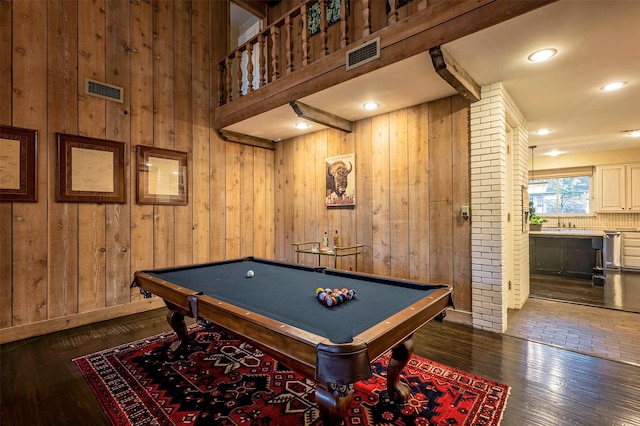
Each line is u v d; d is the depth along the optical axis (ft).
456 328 10.12
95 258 11.07
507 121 11.40
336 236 13.58
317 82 10.18
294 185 16.22
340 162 14.03
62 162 10.31
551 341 9.08
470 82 9.11
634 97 10.91
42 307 9.95
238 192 15.69
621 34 6.96
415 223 11.66
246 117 12.97
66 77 10.43
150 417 5.77
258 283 7.40
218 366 7.68
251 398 6.34
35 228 9.84
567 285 16.02
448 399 6.25
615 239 20.24
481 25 6.81
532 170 23.70
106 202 11.28
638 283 16.48
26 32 9.68
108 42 11.39
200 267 9.82
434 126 11.14
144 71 12.35
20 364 7.85
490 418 5.67
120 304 11.63
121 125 11.70
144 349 8.68
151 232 12.52
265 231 16.90
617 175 20.71
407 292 6.49
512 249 12.39
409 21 7.97
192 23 13.97
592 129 15.46
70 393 6.58
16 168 9.48
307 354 3.94
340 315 5.07
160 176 12.75
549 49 7.67
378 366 7.70
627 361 7.84
